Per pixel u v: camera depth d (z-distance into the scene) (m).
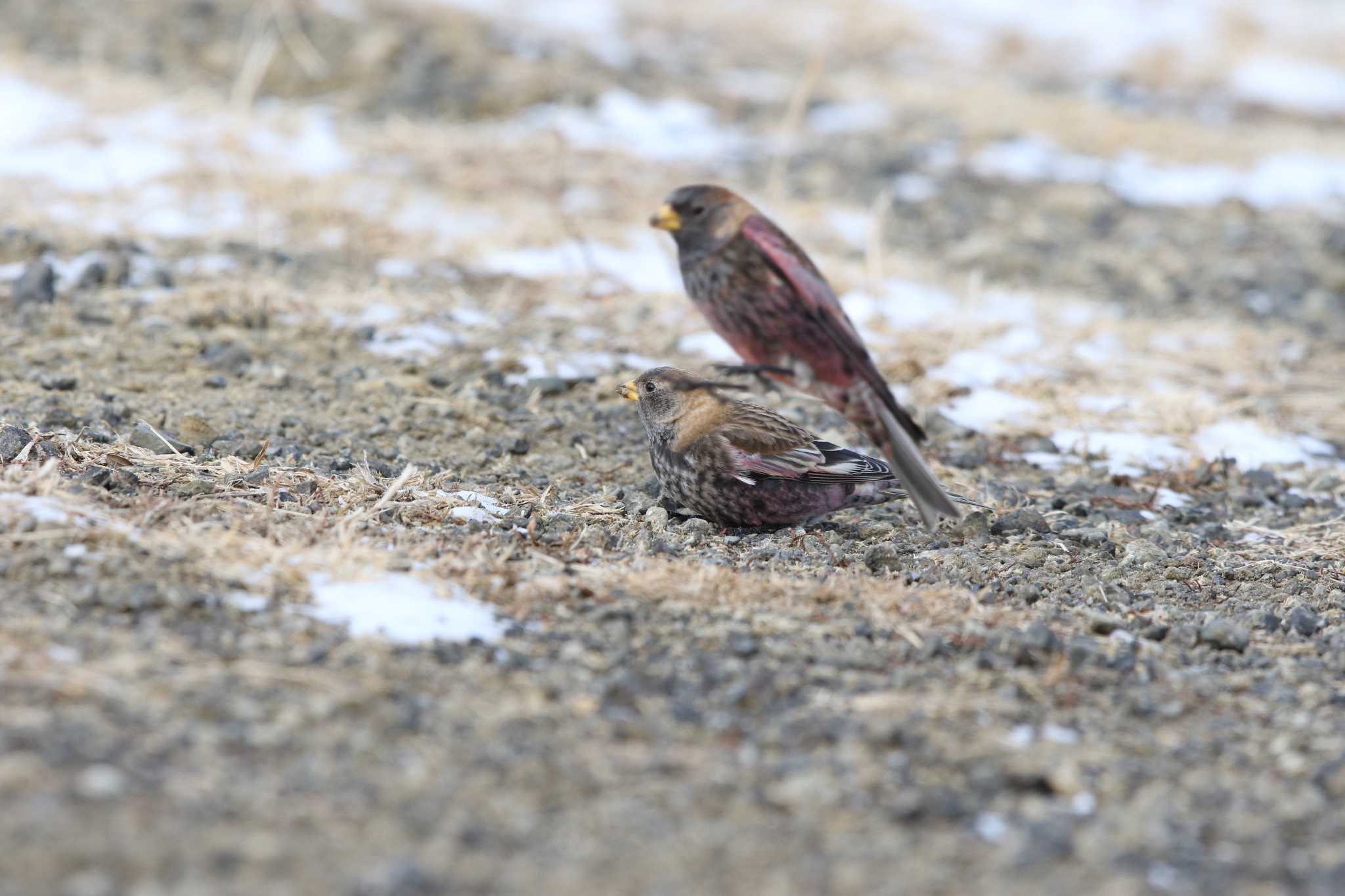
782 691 7.96
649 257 17.59
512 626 8.45
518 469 11.82
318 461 11.18
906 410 14.16
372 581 8.64
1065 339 16.53
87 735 6.55
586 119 23.19
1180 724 8.04
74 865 5.62
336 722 7.02
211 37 24.20
